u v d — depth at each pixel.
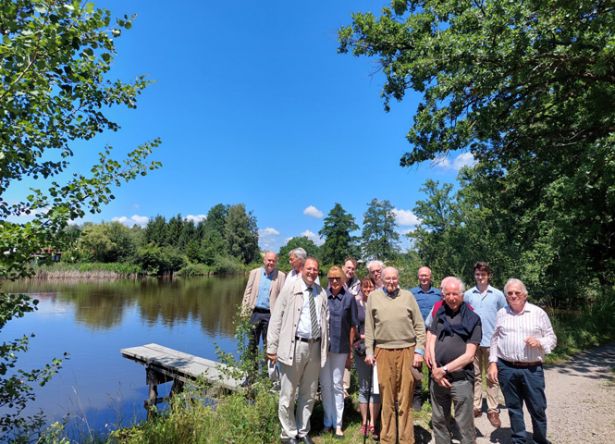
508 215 12.34
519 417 3.83
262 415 4.41
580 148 10.10
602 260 14.08
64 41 3.75
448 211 11.65
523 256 11.51
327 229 69.19
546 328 3.78
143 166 4.95
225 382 6.33
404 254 12.59
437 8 10.37
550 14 7.69
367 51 12.13
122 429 4.44
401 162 10.87
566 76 9.15
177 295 32.56
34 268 4.35
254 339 5.55
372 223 60.44
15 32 3.67
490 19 8.02
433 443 4.23
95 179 4.46
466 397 3.53
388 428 3.91
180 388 8.27
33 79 3.83
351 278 5.63
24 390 4.76
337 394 4.51
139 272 57.69
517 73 8.35
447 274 11.06
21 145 4.12
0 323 4.24
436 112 9.65
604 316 11.76
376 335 4.07
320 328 4.22
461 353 3.57
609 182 8.65
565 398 5.72
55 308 23.19
